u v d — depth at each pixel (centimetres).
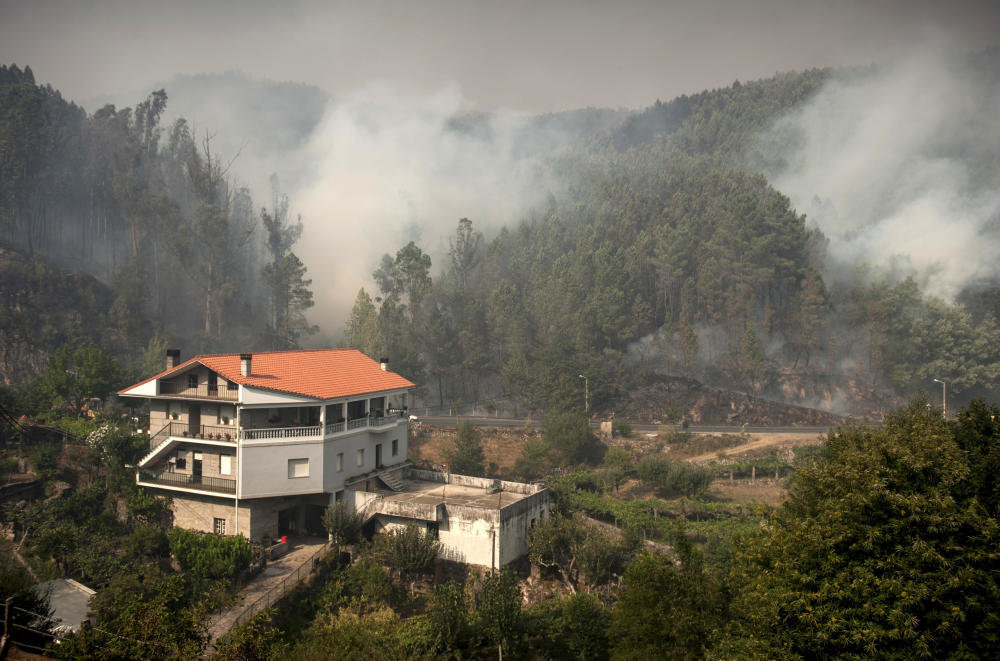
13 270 11850
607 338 12369
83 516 5066
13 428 6184
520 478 8094
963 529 2305
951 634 2209
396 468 6022
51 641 2480
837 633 2302
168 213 14038
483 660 3403
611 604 4466
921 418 2909
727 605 2802
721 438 9688
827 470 2727
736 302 13288
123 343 12194
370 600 4200
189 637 2555
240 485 4675
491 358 13488
